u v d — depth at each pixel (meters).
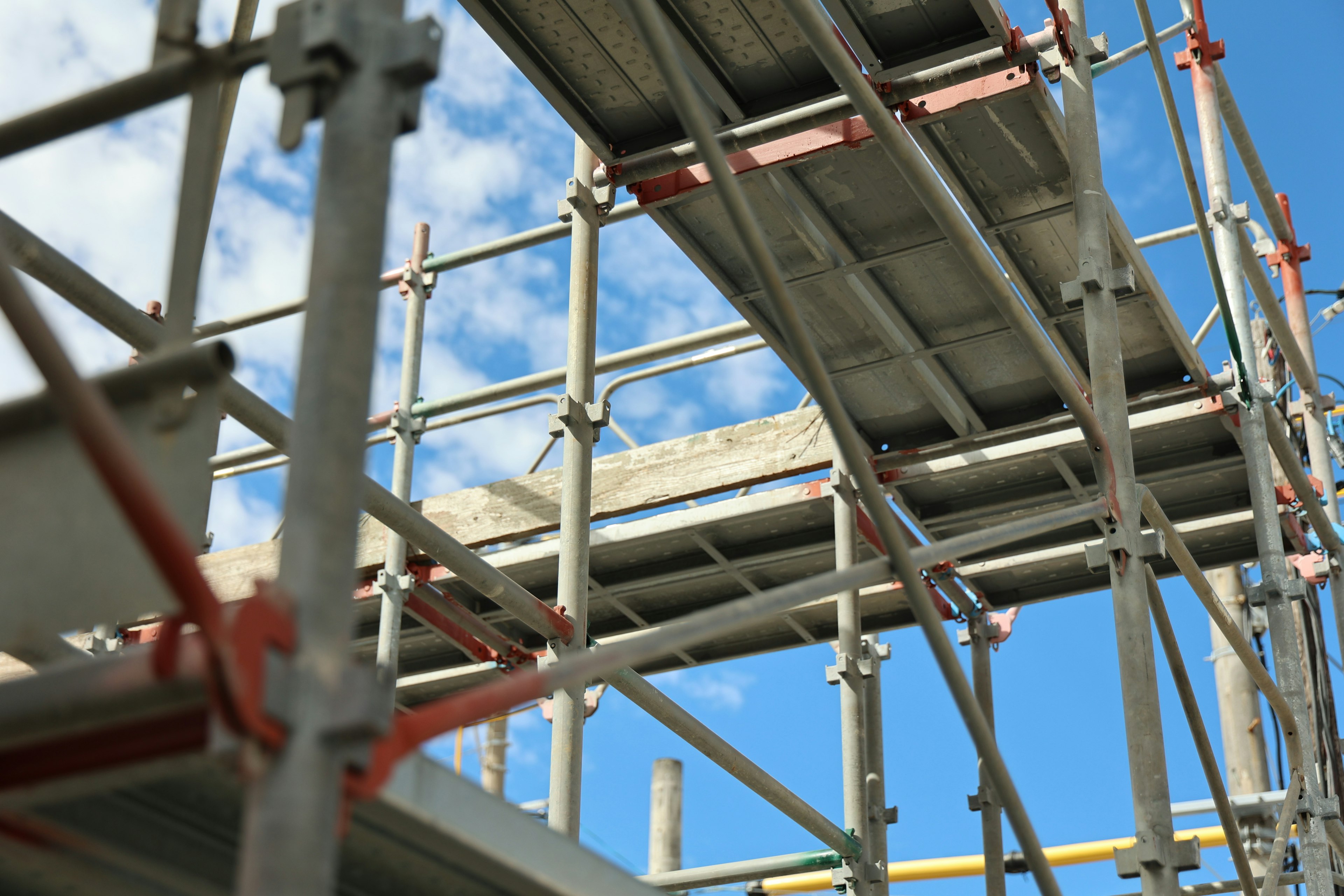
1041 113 6.27
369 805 1.87
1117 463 5.13
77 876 2.35
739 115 6.55
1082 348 7.74
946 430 8.41
